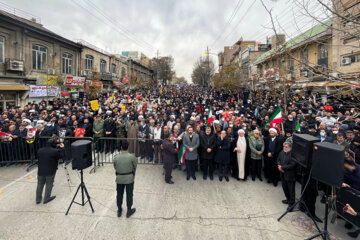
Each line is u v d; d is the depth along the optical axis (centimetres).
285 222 388
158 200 460
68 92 2056
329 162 300
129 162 393
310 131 640
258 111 1157
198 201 458
